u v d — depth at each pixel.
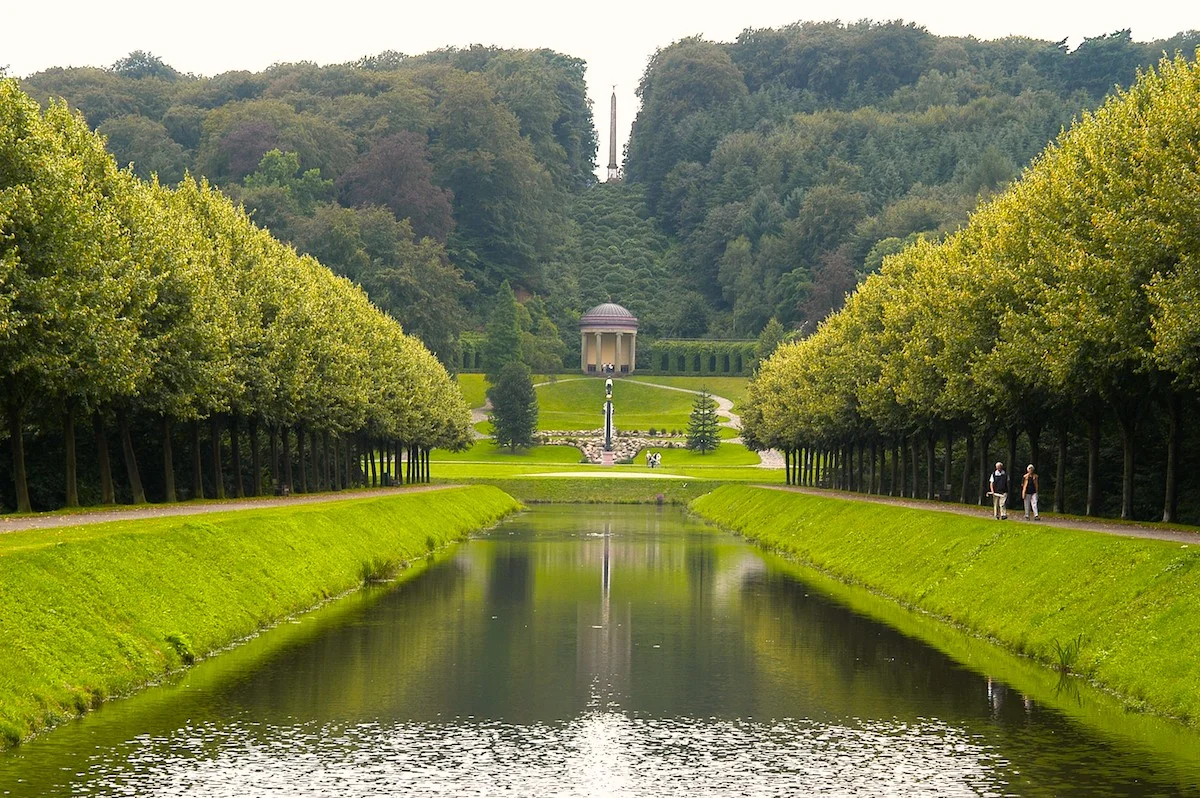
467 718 66.06
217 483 163.38
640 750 59.97
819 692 73.25
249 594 97.06
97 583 77.38
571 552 162.88
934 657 84.44
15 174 109.31
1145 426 144.88
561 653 85.19
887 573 121.88
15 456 118.25
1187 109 106.94
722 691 73.50
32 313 105.31
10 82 112.31
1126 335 107.75
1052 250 121.75
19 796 51.12
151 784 53.06
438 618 100.50
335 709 67.50
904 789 53.84
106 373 113.56
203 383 138.25
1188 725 64.38
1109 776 55.91
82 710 65.50
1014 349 123.12
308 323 176.75
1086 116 132.88
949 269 157.25
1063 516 128.50
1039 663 82.06
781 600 113.50
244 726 63.38
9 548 76.38
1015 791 53.62
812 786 54.19
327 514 134.50
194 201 172.88
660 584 125.88
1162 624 74.25
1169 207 101.00
